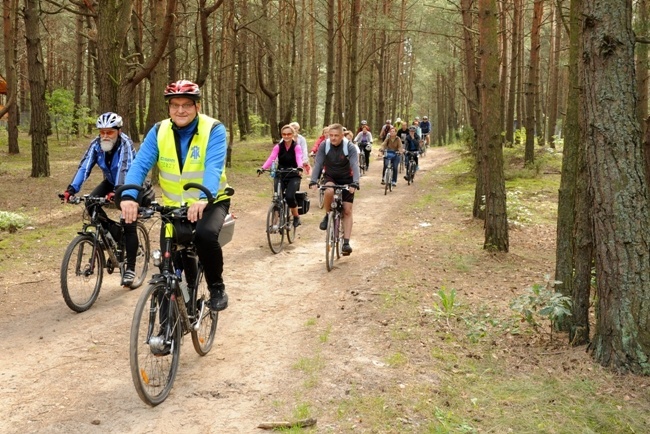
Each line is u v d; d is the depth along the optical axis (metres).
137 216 3.86
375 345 5.00
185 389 4.28
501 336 5.30
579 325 4.95
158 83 14.46
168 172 4.18
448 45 25.89
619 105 4.24
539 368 4.57
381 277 7.18
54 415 3.89
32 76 15.09
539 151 23.39
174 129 4.13
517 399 4.08
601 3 4.20
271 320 5.90
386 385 4.22
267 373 4.55
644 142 4.95
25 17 14.90
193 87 4.04
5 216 9.77
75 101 30.09
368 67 37.88
